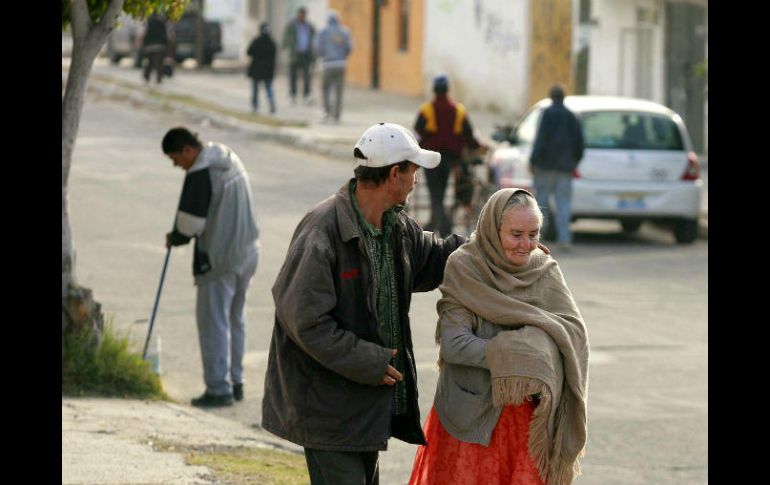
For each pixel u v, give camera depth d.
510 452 16.12
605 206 54.91
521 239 16.08
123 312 38.69
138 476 22.09
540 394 15.76
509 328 16.19
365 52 124.62
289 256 15.81
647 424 29.03
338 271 15.87
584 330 16.27
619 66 89.12
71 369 29.50
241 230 29.77
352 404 15.93
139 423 26.59
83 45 28.56
